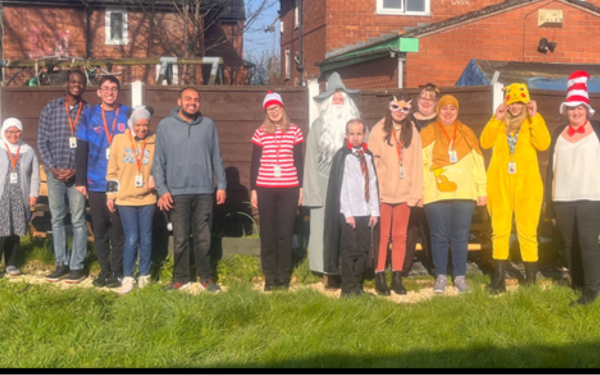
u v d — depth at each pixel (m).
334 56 19.17
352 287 6.35
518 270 7.55
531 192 6.59
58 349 4.81
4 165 7.02
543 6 16.36
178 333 5.08
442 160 6.58
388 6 19.39
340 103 6.80
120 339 5.00
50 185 6.97
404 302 6.20
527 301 5.81
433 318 5.54
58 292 5.84
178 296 5.75
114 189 6.51
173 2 22.20
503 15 16.25
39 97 8.36
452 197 6.56
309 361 4.66
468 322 5.33
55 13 23.56
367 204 6.29
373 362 4.66
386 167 6.58
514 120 6.59
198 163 6.53
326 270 6.44
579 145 6.22
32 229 8.39
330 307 5.65
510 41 16.33
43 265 7.58
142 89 8.04
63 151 6.91
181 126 6.50
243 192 8.20
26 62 12.50
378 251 6.47
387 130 6.59
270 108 6.56
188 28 23.33
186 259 6.62
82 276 7.11
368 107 8.00
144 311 5.45
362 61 17.14
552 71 12.66
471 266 7.71
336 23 19.17
